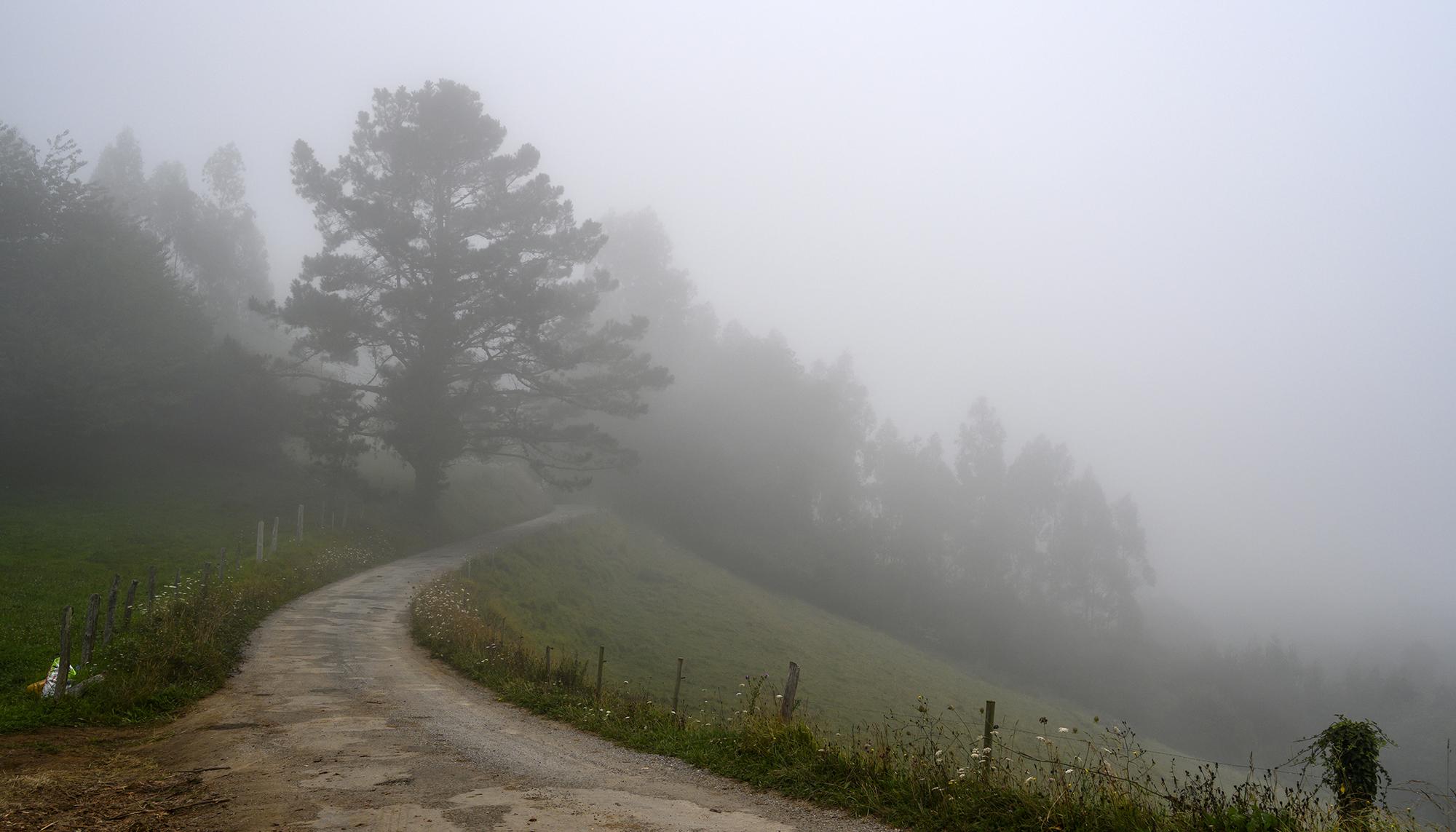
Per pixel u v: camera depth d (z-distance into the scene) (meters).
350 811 7.59
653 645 38.19
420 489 44.44
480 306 41.62
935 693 44.56
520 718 12.99
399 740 10.86
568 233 44.81
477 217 43.12
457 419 42.91
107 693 12.12
